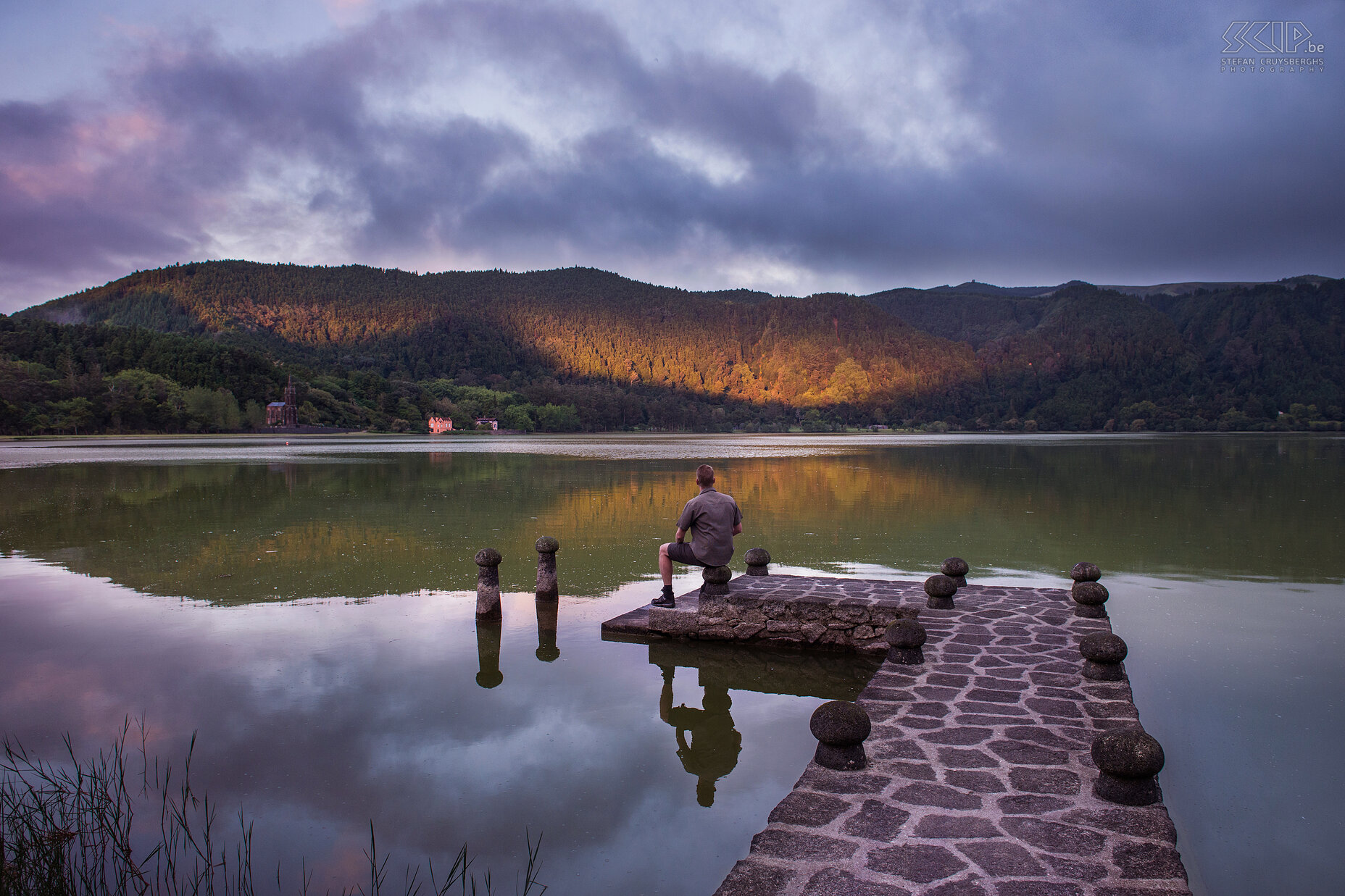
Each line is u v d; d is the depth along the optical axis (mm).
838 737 4637
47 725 6062
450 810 4855
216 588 10891
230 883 4082
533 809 4867
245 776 5250
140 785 5102
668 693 7066
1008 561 12984
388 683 7109
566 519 18766
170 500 23453
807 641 8656
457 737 5941
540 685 7145
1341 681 6988
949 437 152875
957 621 8117
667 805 4945
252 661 7680
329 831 4605
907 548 14336
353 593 10625
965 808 4160
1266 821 4652
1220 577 11672
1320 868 4176
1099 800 4242
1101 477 33969
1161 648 7980
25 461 48188
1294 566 12570
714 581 9047
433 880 4129
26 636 8484
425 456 59750
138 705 6488
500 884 4082
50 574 11852
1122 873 3525
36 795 4840
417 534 16203
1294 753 5531
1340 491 26281
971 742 5055
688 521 9039
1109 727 5328
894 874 3514
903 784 4457
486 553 9234
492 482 30891
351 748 5699
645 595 10703
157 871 4168
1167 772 5250
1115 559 13164
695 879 4133
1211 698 6570
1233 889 4008
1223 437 126438
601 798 5012
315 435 140500
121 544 14781
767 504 22234
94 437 111438
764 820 4766
